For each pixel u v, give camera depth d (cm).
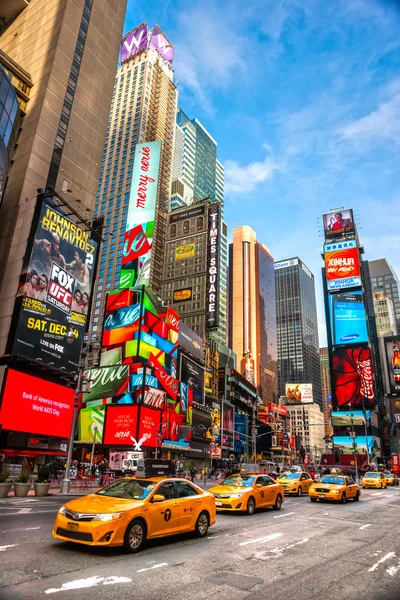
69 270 5162
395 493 3488
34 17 7406
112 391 6119
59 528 859
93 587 640
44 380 4594
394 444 14775
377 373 18062
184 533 1137
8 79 4422
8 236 5222
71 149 6500
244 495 1630
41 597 586
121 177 14975
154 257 15112
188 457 8119
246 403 14112
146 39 17725
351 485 2481
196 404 8669
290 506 2031
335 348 13550
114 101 17162
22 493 2155
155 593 623
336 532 1269
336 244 14700
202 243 14025
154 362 6725
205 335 12406
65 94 6619
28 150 5897
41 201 5000
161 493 1016
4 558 790
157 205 15750
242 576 738
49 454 4647
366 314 14075
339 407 12875
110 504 894
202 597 614
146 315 6750
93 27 7462
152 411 6088
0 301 4828
